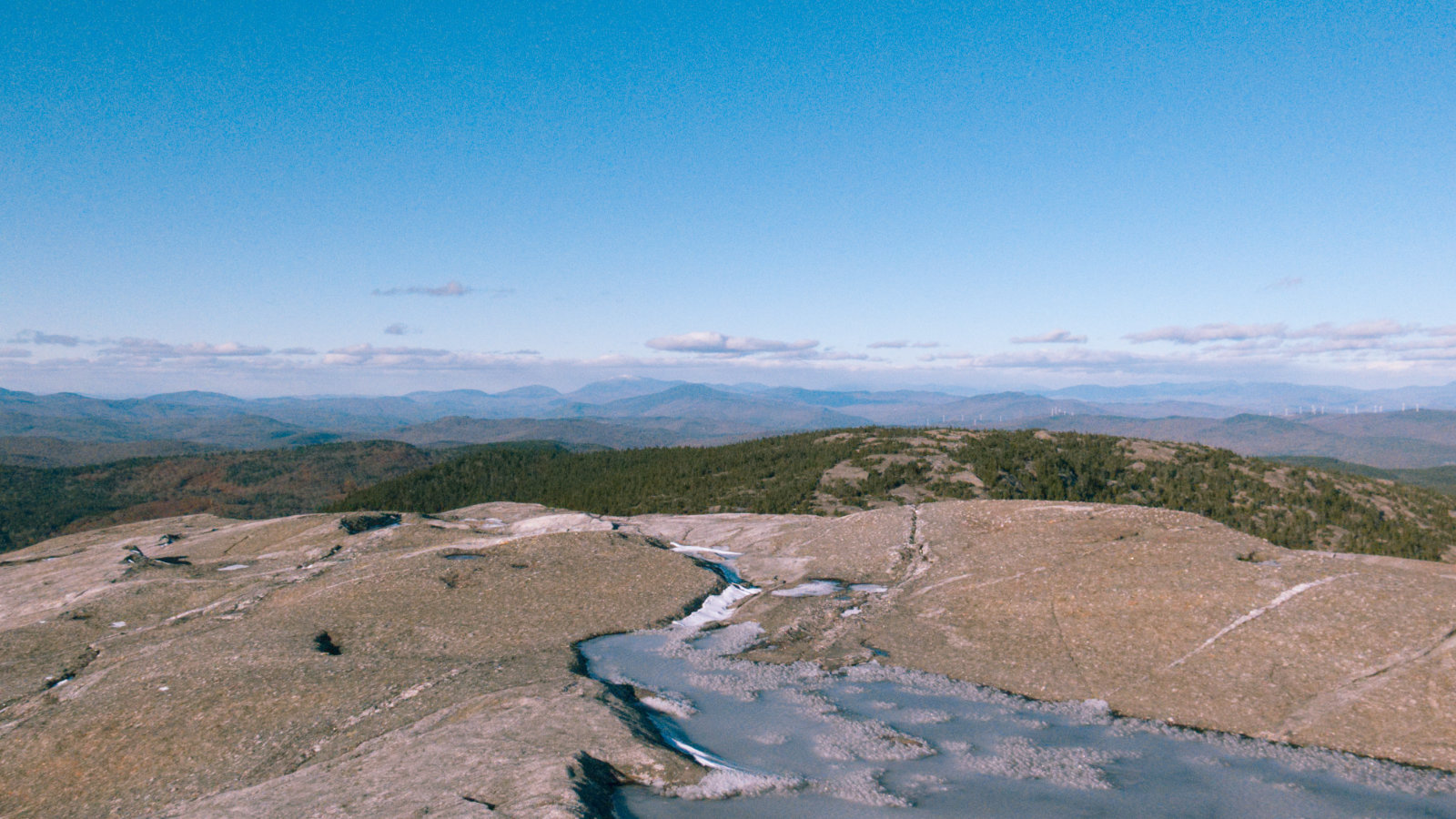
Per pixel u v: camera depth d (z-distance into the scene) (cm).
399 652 2544
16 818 1817
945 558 3284
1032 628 2431
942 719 1872
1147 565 2686
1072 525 3316
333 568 4028
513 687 2039
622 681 2156
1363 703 1767
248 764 1845
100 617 3456
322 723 2012
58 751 2070
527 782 1320
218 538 5450
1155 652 2147
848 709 1944
